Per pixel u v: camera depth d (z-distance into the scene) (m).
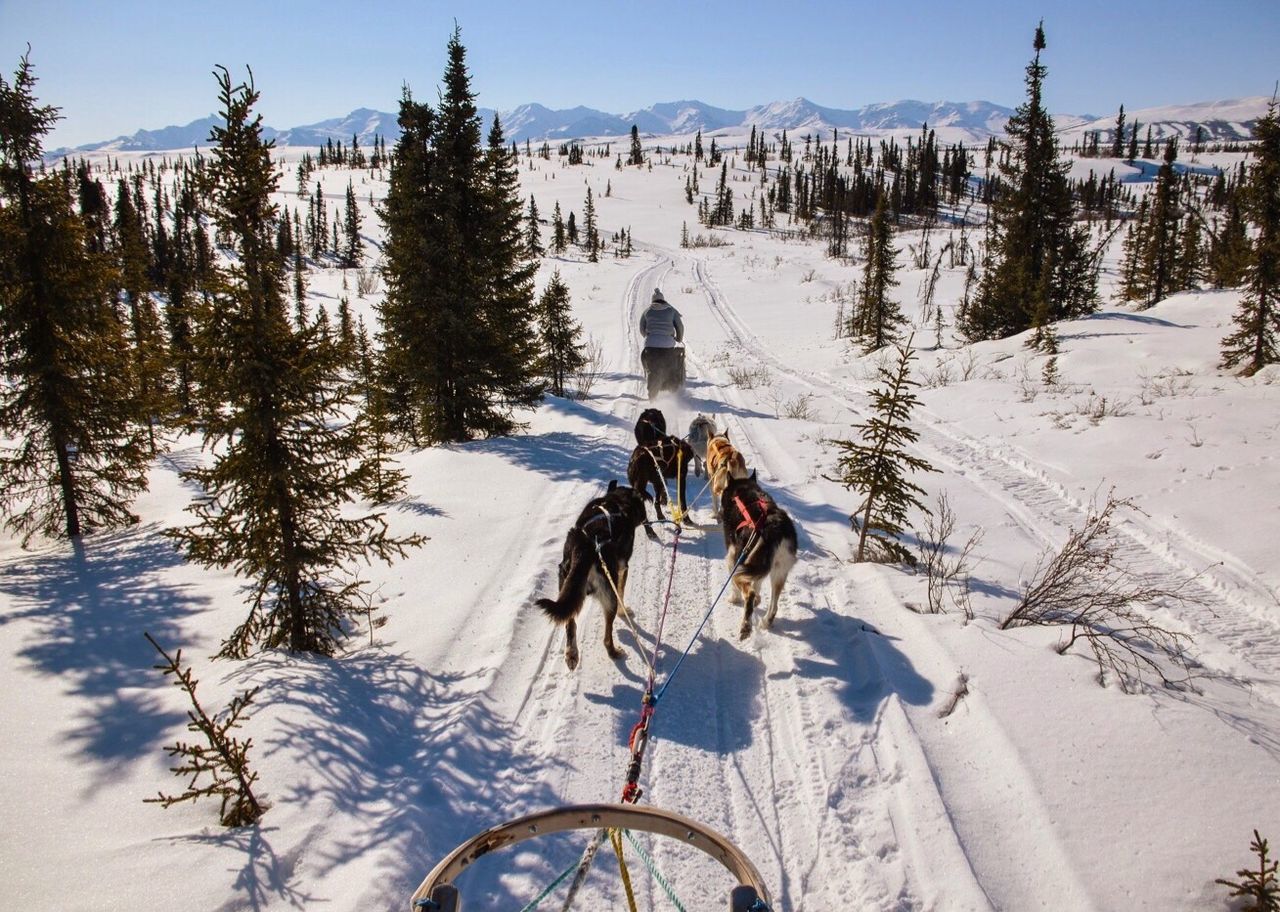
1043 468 10.93
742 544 6.31
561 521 8.69
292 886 3.47
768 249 79.81
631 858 3.88
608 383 21.44
